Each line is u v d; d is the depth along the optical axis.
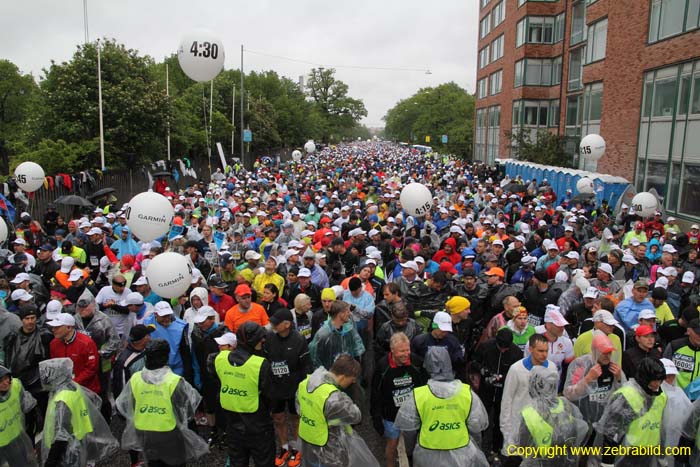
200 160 41.41
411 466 5.64
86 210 19.92
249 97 55.34
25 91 61.41
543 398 5.00
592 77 30.11
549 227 13.83
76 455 5.16
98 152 26.91
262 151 60.28
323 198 18.00
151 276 7.55
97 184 23.31
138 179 28.62
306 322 7.35
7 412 5.16
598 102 29.72
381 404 5.80
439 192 22.33
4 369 5.06
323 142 105.62
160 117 30.06
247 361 5.25
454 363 6.32
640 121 24.09
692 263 10.36
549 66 45.34
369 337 8.90
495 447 6.30
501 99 52.69
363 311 7.65
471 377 6.50
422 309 7.79
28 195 17.34
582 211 16.88
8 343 6.34
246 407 5.26
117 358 6.54
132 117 29.00
